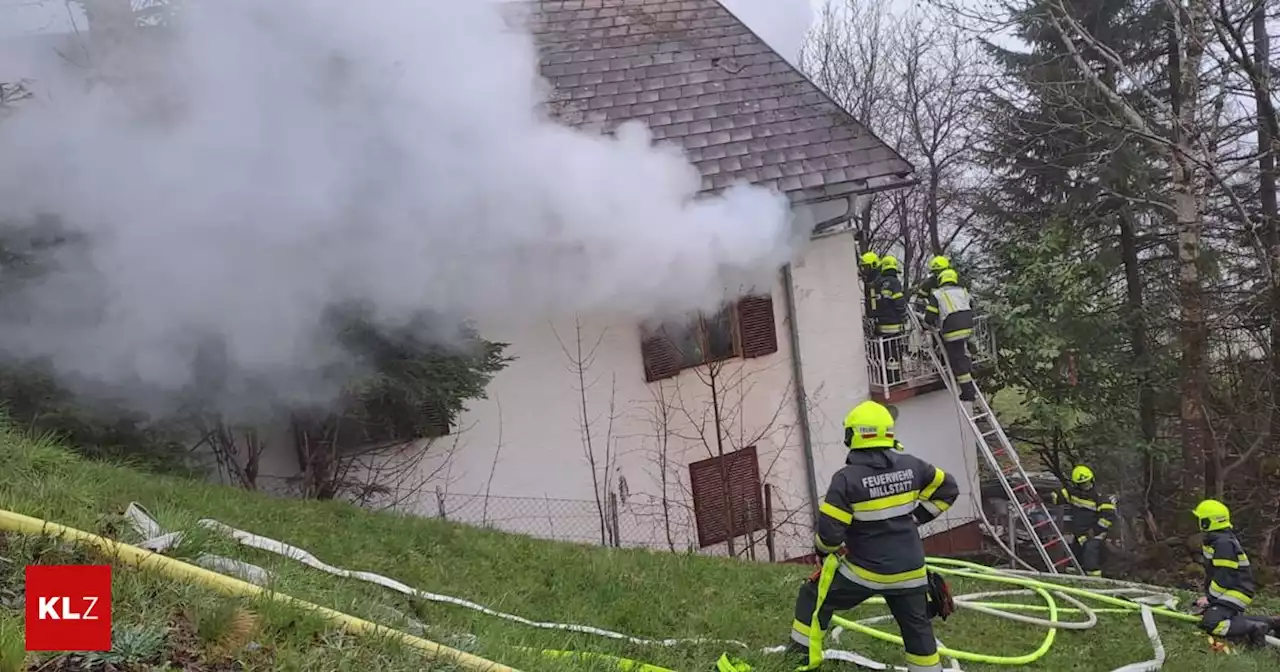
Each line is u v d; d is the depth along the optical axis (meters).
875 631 4.85
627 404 8.48
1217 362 11.98
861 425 3.93
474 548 5.51
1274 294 10.46
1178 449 11.56
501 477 8.07
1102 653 5.38
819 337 9.16
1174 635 5.87
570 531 8.33
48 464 4.29
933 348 9.59
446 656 3.20
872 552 3.91
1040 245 11.51
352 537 5.13
